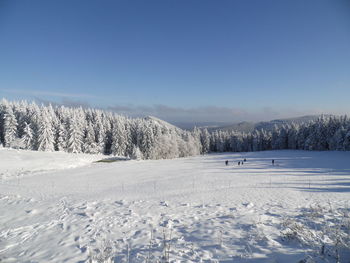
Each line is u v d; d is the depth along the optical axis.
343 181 14.06
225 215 7.30
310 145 58.56
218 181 16.23
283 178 16.62
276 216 6.91
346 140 48.09
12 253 5.02
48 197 11.26
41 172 24.03
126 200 10.15
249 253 4.38
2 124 45.72
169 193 11.93
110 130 60.72
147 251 4.77
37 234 6.13
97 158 39.78
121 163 35.34
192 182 16.17
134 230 6.20
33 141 40.66
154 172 24.31
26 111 52.12
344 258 3.87
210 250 4.69
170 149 56.22
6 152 30.27
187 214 7.62
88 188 14.62
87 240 5.60
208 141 87.19
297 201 8.96
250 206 8.37
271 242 4.84
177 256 4.46
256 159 39.50
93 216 7.62
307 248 4.44
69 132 43.59
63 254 4.88
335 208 7.50
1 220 7.41
